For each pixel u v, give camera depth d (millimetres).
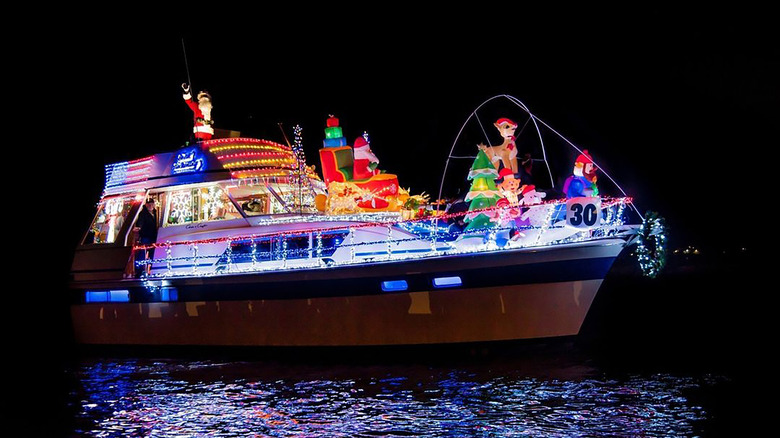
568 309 13383
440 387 12531
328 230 14969
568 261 13211
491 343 13680
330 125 16047
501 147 14422
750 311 21641
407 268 13930
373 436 10344
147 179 17469
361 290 14383
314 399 12328
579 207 13070
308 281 14883
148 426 11547
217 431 11039
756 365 13695
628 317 21906
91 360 17453
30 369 16391
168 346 16812
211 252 16203
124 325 17438
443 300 13781
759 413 10695
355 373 13906
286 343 15250
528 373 13273
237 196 17219
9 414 12531
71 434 11359
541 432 10148
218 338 16078
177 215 17234
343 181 15680
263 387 13344
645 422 10438
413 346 14141
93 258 17953
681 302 25656
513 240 13812
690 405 11172
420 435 10266
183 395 13273
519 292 13359
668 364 13883
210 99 18125
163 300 16781
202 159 16719
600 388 12180
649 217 13484
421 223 14812
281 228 15531
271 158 17094
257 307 15500
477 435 10148
